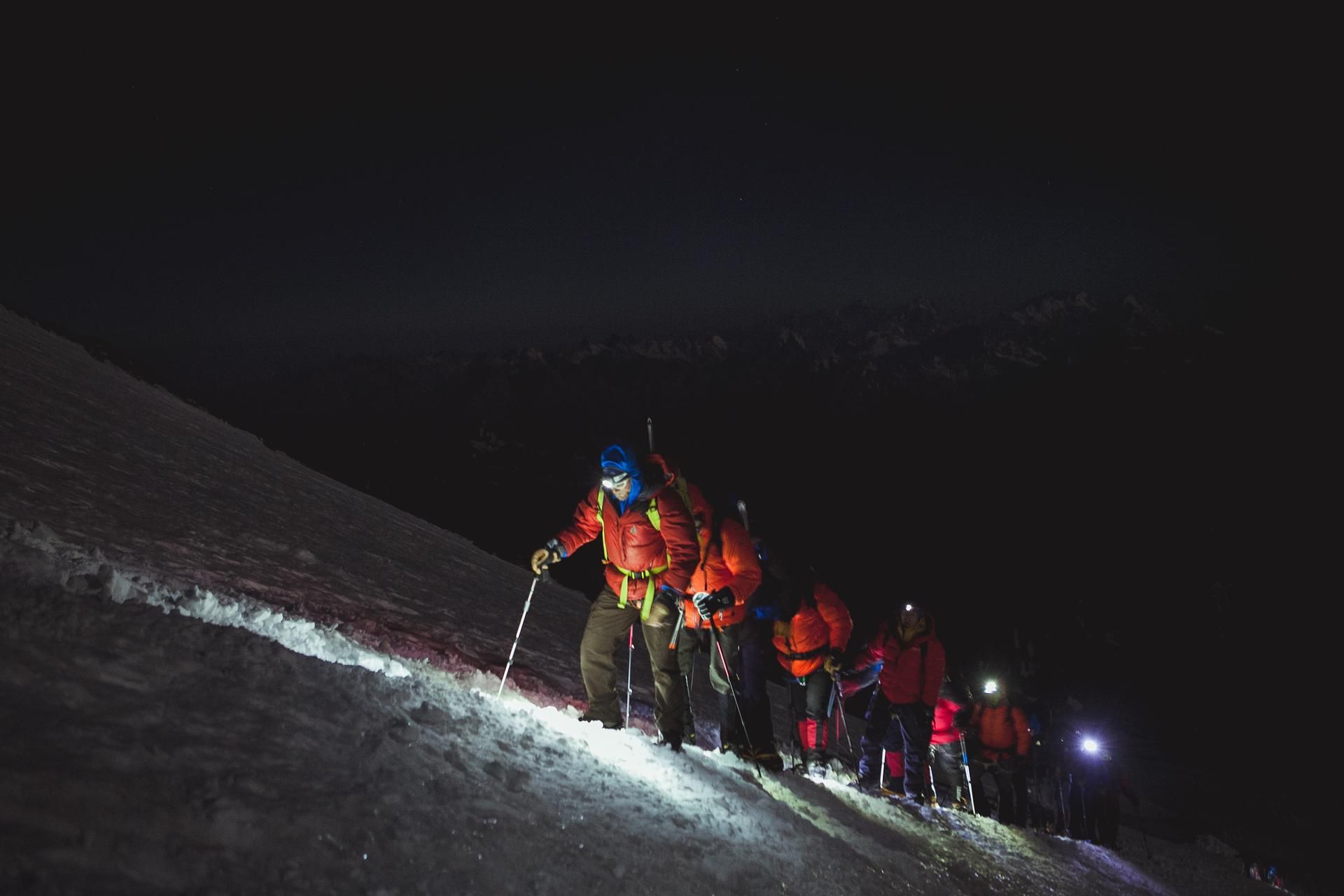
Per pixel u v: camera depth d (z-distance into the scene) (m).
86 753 2.07
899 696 8.44
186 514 8.70
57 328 23.94
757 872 3.49
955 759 9.73
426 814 2.56
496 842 2.59
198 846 1.94
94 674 2.51
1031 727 10.32
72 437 10.05
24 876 1.60
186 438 14.84
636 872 2.90
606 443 5.74
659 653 5.67
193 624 3.20
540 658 9.41
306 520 12.30
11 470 7.25
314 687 3.15
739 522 7.64
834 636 8.28
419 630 8.10
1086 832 12.02
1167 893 9.05
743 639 7.23
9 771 1.86
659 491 5.71
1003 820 10.23
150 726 2.35
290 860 2.03
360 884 2.06
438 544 17.77
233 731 2.53
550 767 3.69
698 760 5.49
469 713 3.89
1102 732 12.57
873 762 8.59
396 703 3.48
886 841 5.64
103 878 1.70
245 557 8.02
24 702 2.19
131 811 1.92
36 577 3.40
